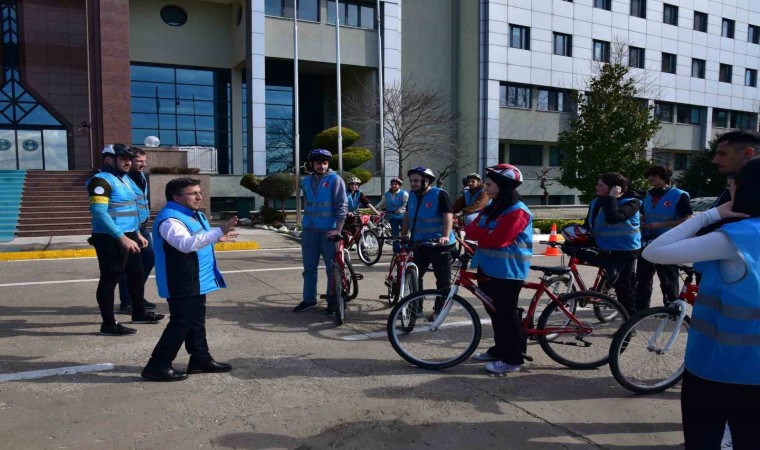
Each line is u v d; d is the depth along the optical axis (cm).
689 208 596
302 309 685
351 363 498
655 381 441
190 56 2475
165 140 2480
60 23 2184
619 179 540
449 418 386
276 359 508
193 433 359
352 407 402
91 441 347
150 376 448
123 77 1925
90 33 1945
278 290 816
